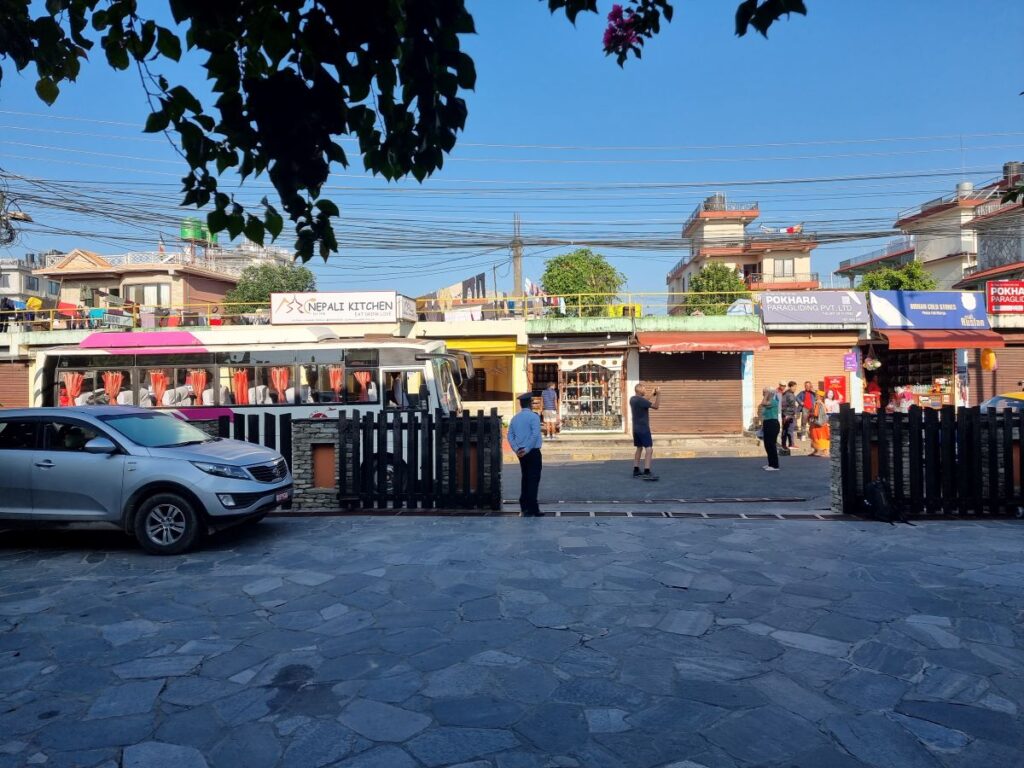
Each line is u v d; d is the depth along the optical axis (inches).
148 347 587.5
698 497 444.1
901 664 173.2
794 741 138.0
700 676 167.5
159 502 295.6
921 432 356.8
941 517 354.0
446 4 109.0
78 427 312.5
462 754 134.7
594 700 156.1
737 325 901.2
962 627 197.2
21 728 147.2
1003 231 1246.3
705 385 898.1
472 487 399.2
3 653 187.5
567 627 200.4
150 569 272.7
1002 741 137.3
